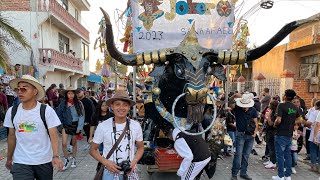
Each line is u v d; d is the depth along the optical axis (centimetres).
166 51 420
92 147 297
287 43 1332
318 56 1237
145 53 423
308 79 1169
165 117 442
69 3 2152
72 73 2055
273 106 621
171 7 502
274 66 1459
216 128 471
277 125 523
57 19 1680
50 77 1766
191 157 368
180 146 381
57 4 1694
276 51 1438
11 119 316
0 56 839
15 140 325
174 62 425
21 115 312
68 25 1911
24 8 1545
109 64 593
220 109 516
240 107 522
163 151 461
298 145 696
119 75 673
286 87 1173
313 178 570
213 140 464
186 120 433
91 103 769
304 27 1282
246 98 516
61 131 604
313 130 615
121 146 291
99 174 305
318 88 1139
